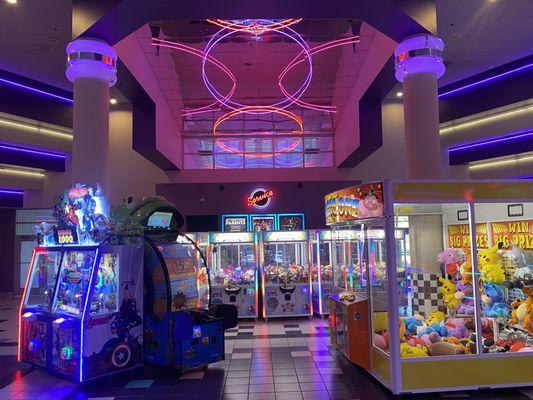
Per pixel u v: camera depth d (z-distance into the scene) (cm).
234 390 475
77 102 730
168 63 1223
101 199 578
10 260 1504
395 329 447
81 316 498
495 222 495
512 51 1212
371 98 1243
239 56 1230
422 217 504
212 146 1803
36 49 1109
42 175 1562
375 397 448
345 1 689
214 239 938
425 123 756
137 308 554
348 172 1722
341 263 644
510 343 479
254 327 825
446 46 1168
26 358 574
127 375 536
